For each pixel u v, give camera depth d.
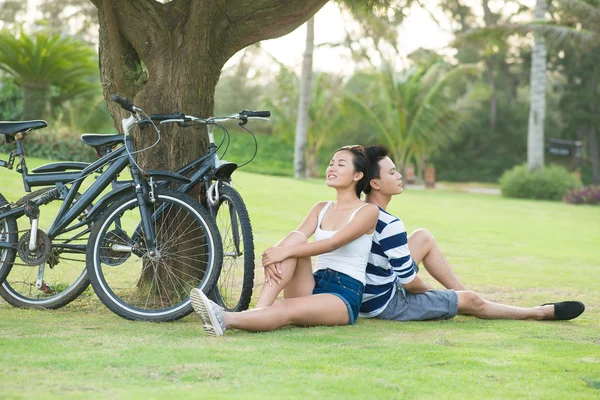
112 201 5.18
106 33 5.86
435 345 4.14
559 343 4.31
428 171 34.41
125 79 5.72
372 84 32.69
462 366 3.62
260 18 5.79
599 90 50.28
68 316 5.03
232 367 3.42
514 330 4.77
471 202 22.00
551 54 48.59
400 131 32.59
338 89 33.41
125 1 5.50
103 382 3.11
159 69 5.64
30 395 2.86
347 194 4.91
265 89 44.47
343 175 4.86
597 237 14.88
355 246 4.73
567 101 48.12
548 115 52.44
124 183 5.23
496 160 49.03
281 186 18.34
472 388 3.20
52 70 24.50
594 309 6.11
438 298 5.09
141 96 5.66
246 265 4.84
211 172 5.24
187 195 5.02
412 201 19.88
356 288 4.72
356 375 3.33
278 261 4.48
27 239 5.25
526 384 3.30
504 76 53.09
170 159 5.63
